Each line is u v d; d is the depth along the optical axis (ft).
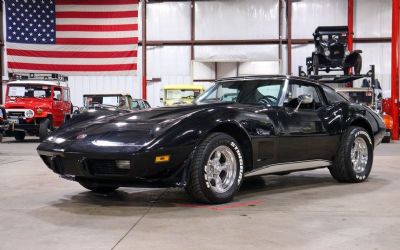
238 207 12.57
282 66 61.11
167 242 9.24
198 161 12.38
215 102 14.96
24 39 61.72
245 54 61.57
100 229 10.32
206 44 62.18
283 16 60.85
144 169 11.65
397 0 46.09
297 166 15.33
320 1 59.93
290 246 8.93
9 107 42.55
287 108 15.05
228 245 9.02
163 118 12.67
